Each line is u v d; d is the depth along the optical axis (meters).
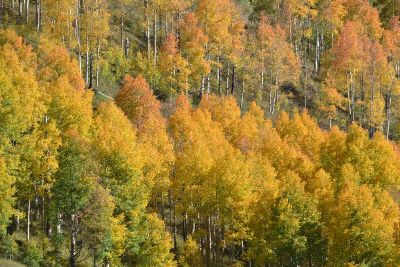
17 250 45.09
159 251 46.16
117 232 44.34
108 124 53.38
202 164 49.88
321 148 61.72
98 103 71.44
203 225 56.06
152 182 49.00
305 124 76.06
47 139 48.06
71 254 44.47
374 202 50.78
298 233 46.59
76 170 44.81
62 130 53.50
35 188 47.72
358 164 58.00
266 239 46.53
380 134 59.59
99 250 44.25
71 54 78.88
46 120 53.69
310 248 46.94
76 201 44.22
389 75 88.25
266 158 55.38
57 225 47.03
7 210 43.72
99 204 43.88
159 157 50.88
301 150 67.19
